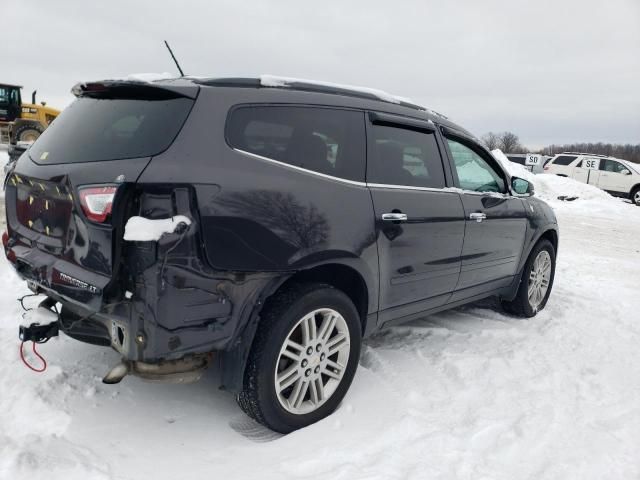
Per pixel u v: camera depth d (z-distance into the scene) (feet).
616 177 66.13
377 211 10.35
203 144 8.14
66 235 8.29
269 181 8.67
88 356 11.25
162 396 10.11
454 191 12.75
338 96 10.59
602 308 17.98
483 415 10.11
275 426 9.14
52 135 9.71
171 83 8.62
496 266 14.53
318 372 9.66
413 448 8.83
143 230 7.30
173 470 7.96
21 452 7.46
